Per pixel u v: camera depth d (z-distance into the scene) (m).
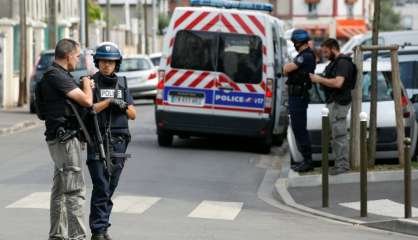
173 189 29.98
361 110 32.31
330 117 31.09
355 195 28.50
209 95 40.78
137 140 45.06
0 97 70.38
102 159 20.08
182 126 41.09
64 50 19.58
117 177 20.70
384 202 27.16
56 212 20.14
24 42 71.38
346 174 30.88
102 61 20.48
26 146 42.59
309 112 33.97
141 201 27.31
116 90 20.53
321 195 28.84
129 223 23.61
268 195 29.84
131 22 158.25
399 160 32.72
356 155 32.06
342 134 30.98
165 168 34.88
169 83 41.06
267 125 40.62
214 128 40.97
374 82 32.12
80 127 19.62
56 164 19.66
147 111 66.88
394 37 56.50
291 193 29.30
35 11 91.38
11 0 83.50
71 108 19.52
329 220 25.14
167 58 41.12
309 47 32.53
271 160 39.19
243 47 40.72
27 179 31.36
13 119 57.81
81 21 86.19
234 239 21.62
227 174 34.22
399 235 23.05
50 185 29.92
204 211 26.02
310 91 34.66
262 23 40.69
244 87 40.66
